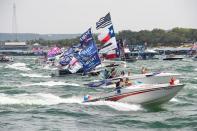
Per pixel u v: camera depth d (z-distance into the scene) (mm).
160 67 129750
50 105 46656
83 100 48688
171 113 42469
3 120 39094
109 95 47031
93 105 45906
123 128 36312
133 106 45688
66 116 41000
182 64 153875
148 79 60969
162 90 45688
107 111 43281
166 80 61562
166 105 47250
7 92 58625
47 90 61938
